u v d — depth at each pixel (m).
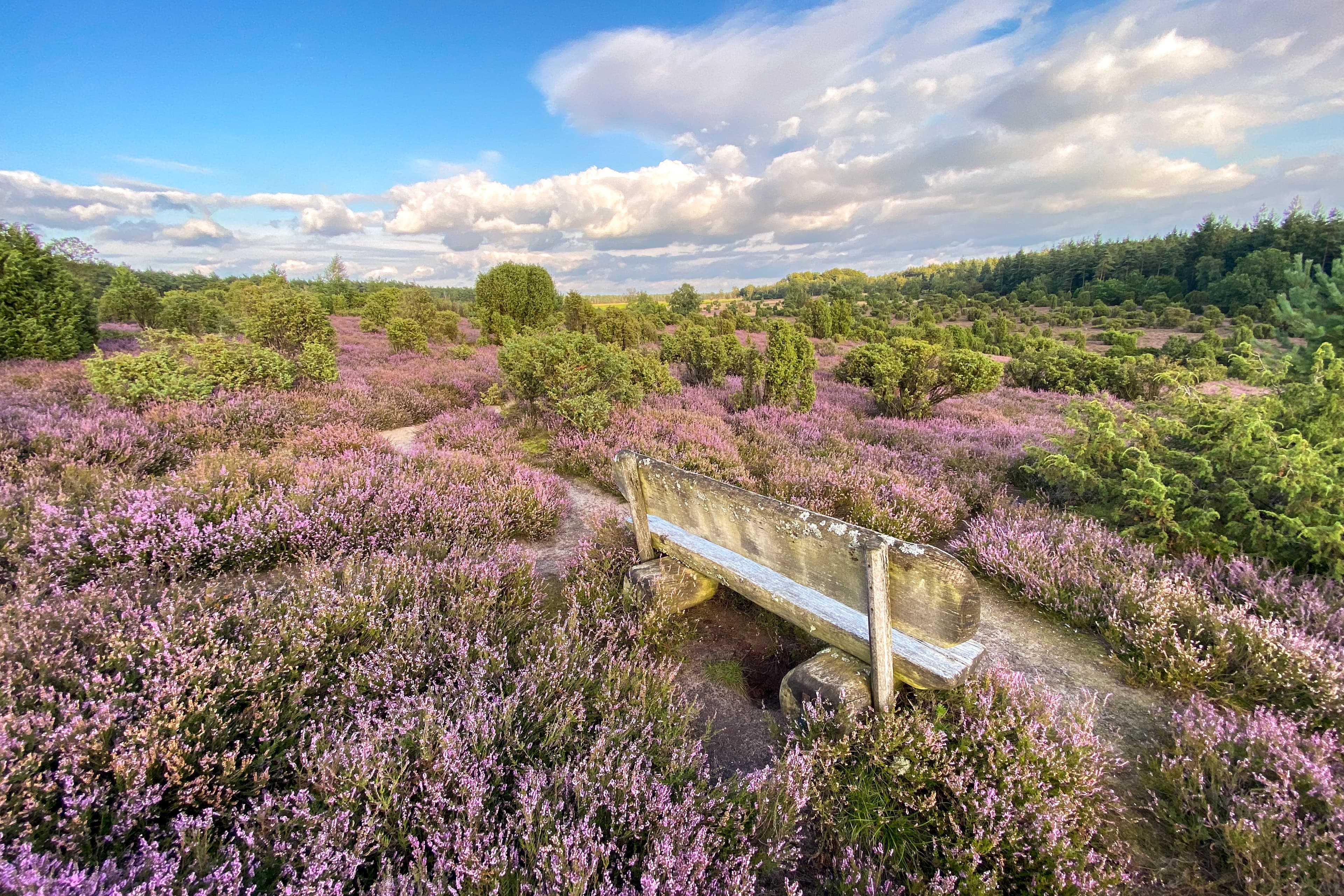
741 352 13.16
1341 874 1.79
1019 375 15.90
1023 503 5.80
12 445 5.48
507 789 2.10
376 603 3.08
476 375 13.48
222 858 1.73
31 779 1.80
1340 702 2.57
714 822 1.98
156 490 4.34
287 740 2.26
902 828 2.06
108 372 7.79
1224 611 3.18
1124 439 5.05
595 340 9.16
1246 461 4.23
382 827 1.87
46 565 3.35
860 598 2.40
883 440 8.02
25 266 12.53
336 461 5.83
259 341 12.56
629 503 3.68
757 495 2.70
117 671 2.48
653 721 2.45
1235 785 2.13
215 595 3.21
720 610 3.71
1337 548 3.55
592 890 1.71
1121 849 2.05
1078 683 3.04
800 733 2.50
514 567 3.87
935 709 2.49
